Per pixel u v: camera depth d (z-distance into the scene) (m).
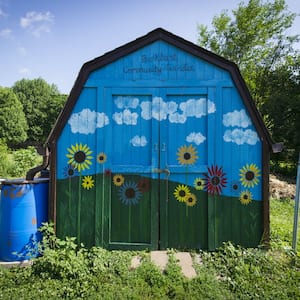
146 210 4.03
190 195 4.01
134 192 4.04
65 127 4.08
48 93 50.34
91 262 3.49
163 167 4.02
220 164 3.99
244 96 3.96
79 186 4.06
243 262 3.49
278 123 16.72
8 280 3.23
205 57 4.00
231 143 4.00
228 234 3.96
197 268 3.45
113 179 4.05
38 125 45.50
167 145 4.04
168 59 4.05
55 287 3.06
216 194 3.99
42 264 3.39
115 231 4.04
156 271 3.29
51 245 3.88
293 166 15.90
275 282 3.17
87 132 4.06
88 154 4.06
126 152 4.06
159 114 4.04
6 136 36.75
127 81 4.06
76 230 4.04
